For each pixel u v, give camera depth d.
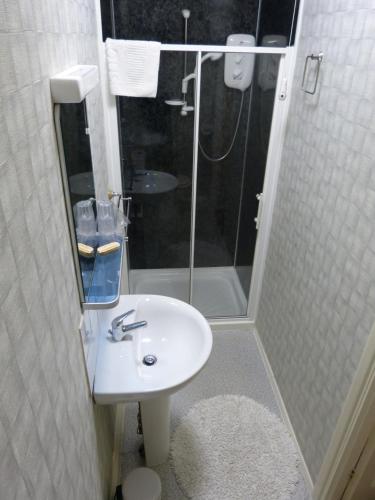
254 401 2.09
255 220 2.37
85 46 1.30
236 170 2.56
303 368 1.75
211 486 1.67
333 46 1.42
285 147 1.98
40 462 0.66
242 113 2.32
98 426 1.35
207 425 1.93
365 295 1.22
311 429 1.67
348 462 1.41
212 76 2.15
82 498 0.99
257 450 1.82
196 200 2.66
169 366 1.44
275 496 1.64
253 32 2.09
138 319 1.58
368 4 1.19
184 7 1.97
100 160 1.69
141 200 2.62
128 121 2.24
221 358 2.39
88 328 1.18
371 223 1.19
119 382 1.26
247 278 2.65
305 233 1.72
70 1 1.02
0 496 0.50
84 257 1.10
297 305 1.83
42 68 0.72
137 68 1.79
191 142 2.42
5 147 0.54
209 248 2.87
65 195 0.88
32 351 0.64
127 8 1.92
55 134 0.81
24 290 0.61
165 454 1.75
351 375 1.31
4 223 0.53
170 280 2.91
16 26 0.59
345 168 1.35
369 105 1.19
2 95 0.53
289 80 1.88
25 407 0.60
